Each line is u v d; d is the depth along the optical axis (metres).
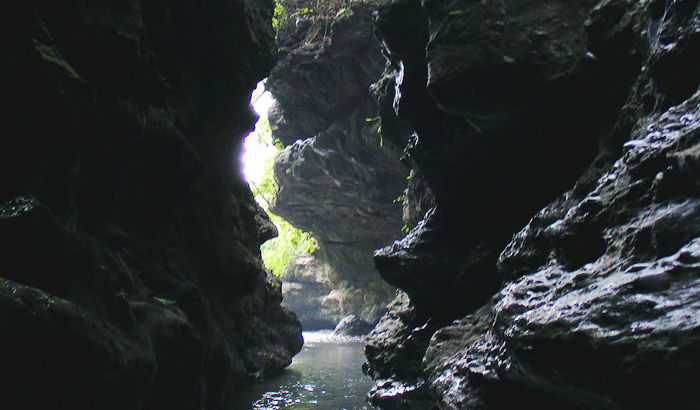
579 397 4.45
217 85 9.35
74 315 4.39
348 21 20.48
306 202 28.33
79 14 5.71
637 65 6.41
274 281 15.57
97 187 6.56
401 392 9.20
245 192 12.36
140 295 6.81
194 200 9.39
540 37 7.32
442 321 10.10
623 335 3.89
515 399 5.73
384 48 11.07
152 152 7.27
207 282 10.18
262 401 10.10
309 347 22.19
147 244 7.75
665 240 4.34
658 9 5.89
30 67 4.62
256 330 13.25
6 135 4.67
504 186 9.11
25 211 4.50
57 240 4.83
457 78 7.72
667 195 4.64
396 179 24.81
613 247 4.94
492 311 6.63
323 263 33.59
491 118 8.11
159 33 7.84
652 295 3.96
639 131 5.80
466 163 9.45
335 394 10.88
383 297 30.30
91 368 4.58
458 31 7.78
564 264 5.75
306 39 21.78
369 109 22.75
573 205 6.55
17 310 3.92
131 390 5.29
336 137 24.14
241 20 8.89
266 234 14.29
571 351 4.30
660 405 3.65
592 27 6.89
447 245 10.14
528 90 7.48
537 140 8.09
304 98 23.73
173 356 6.59
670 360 3.55
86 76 5.95
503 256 7.35
